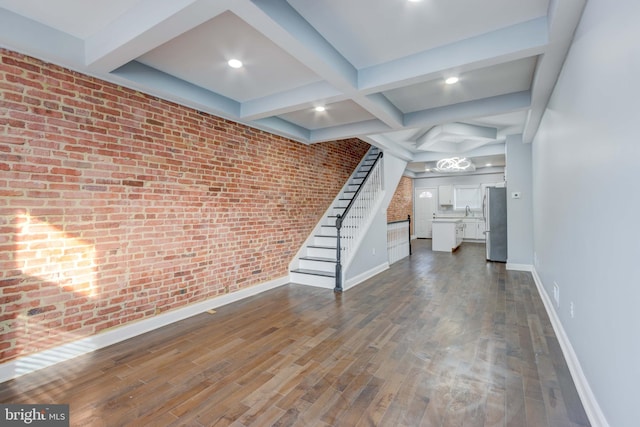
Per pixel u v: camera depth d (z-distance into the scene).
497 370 2.38
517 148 5.97
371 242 5.76
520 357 2.58
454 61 2.60
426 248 9.47
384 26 2.37
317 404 1.99
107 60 2.46
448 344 2.84
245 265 4.34
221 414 1.90
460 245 10.02
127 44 2.23
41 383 2.23
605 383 1.64
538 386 2.16
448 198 11.61
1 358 2.24
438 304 4.01
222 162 3.98
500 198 7.02
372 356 2.62
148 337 3.02
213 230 3.87
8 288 2.28
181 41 2.54
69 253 2.60
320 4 2.11
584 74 1.97
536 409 1.91
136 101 3.05
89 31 2.42
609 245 1.59
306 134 5.28
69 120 2.58
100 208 2.79
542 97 3.35
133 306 3.05
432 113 4.16
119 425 1.80
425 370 2.39
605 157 1.64
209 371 2.40
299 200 5.42
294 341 2.93
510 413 1.87
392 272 5.98
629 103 1.33
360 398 2.04
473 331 3.13
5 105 2.25
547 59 2.53
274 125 4.56
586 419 1.82
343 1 2.08
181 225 3.49
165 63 2.92
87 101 2.69
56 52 2.38
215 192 3.89
